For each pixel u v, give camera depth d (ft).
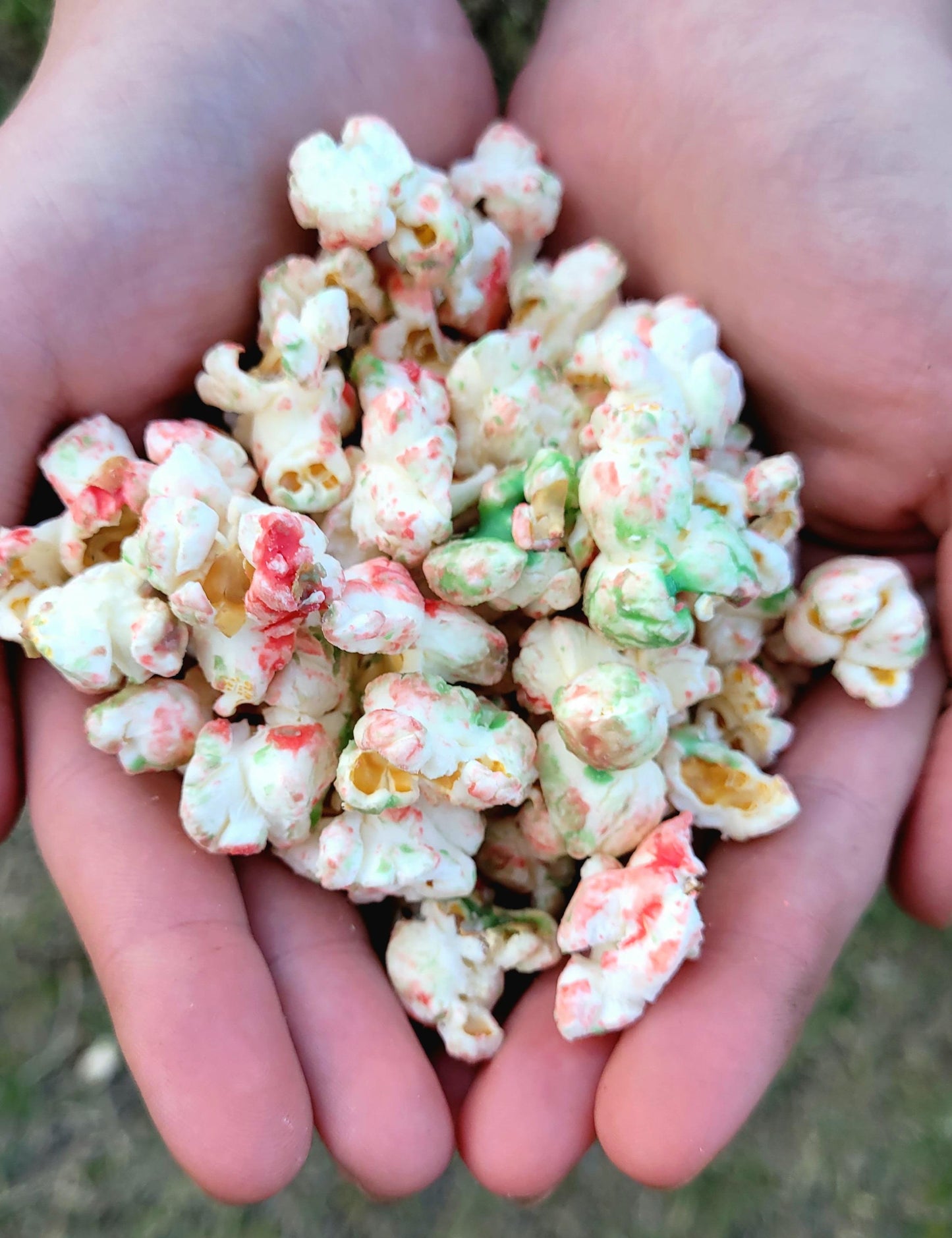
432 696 0.70
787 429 0.79
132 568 0.70
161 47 0.76
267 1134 0.67
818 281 0.75
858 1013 1.05
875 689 0.74
